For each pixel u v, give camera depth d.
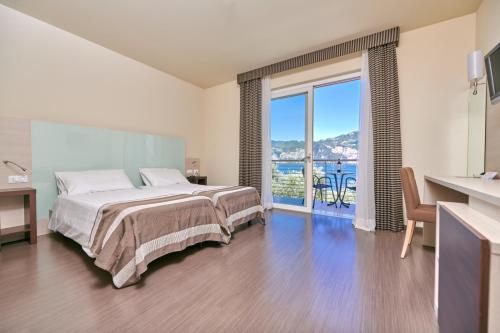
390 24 2.75
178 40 3.10
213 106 4.93
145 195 2.46
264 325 1.21
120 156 3.39
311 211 3.84
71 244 2.36
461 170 2.61
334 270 1.83
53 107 2.78
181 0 2.33
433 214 1.95
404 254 2.08
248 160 4.27
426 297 1.46
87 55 3.09
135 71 3.69
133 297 1.45
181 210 2.03
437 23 2.72
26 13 2.54
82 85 3.05
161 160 4.00
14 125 2.42
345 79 3.44
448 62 2.67
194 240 2.11
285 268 1.87
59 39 2.82
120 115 3.49
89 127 3.04
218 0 2.33
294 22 2.70
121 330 1.16
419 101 2.82
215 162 4.90
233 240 2.54
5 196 2.31
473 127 2.47
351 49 3.10
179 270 1.82
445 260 1.08
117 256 1.57
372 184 2.96
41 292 1.48
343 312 1.31
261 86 4.09
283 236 2.68
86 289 1.53
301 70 3.78
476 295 0.73
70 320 1.23
